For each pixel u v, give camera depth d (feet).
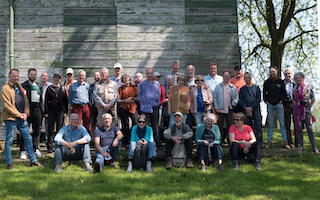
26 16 33.06
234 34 33.45
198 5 33.53
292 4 40.93
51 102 24.98
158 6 33.40
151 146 22.38
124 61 32.99
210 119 23.02
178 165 22.75
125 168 22.56
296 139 26.73
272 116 26.18
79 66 32.89
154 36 33.24
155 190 18.42
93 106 25.64
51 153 25.18
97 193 17.93
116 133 23.04
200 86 24.76
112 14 33.30
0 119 22.47
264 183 19.75
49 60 32.86
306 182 19.85
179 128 23.21
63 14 33.14
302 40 48.26
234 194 18.03
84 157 22.35
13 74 21.85
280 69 42.42
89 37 33.09
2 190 18.19
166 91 26.73
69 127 22.81
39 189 18.39
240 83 27.35
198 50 33.27
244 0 47.75
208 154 22.75
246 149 22.89
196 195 17.65
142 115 23.02
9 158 21.59
